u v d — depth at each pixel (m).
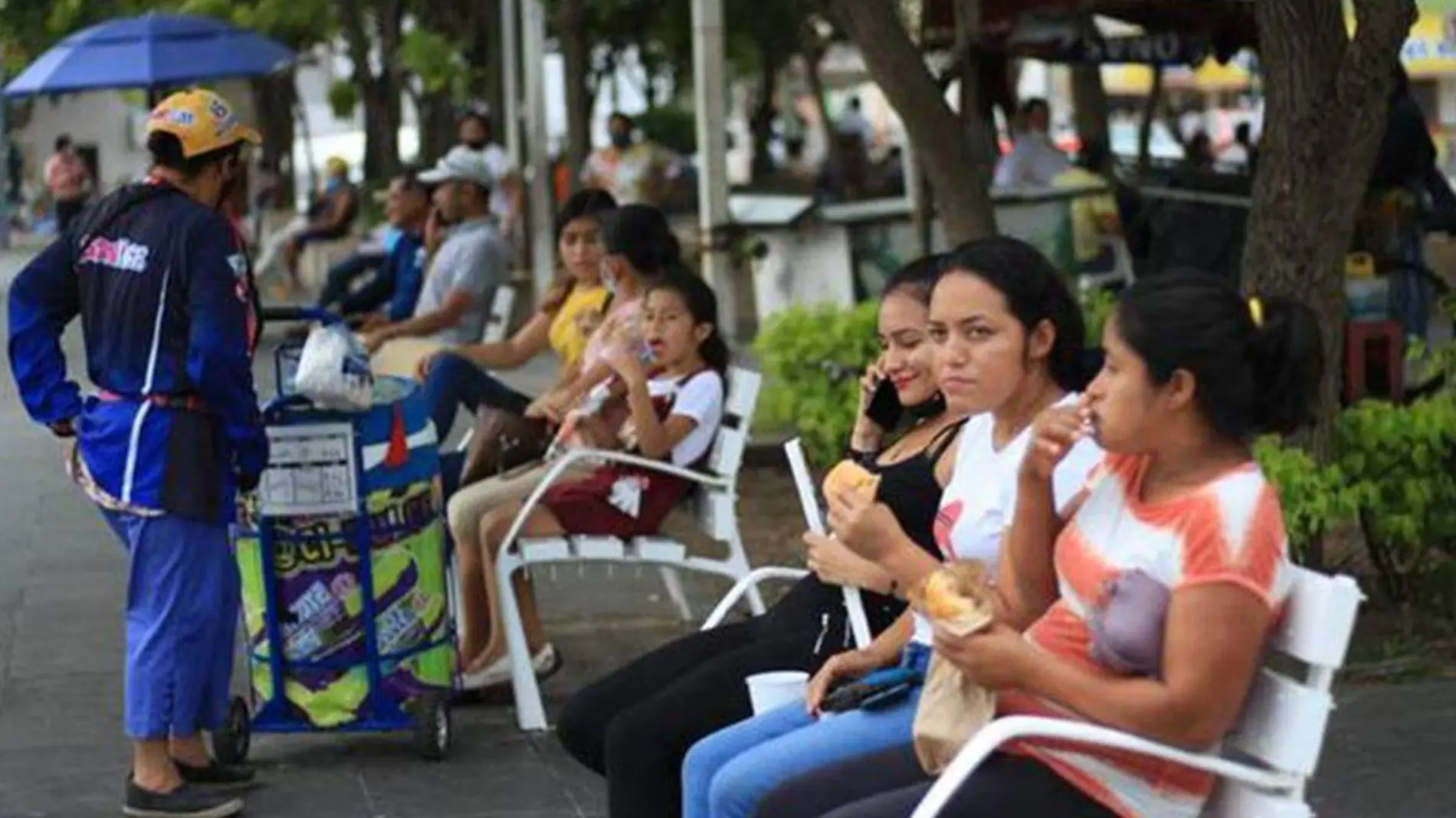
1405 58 18.94
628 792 6.70
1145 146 21.53
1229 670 4.87
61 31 32.19
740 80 48.75
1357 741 8.67
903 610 6.54
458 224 14.38
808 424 13.57
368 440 8.59
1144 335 4.96
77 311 8.30
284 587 8.68
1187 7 17.89
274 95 41.53
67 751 9.11
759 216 20.02
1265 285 10.61
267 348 22.28
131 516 8.05
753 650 6.81
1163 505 5.00
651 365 9.49
